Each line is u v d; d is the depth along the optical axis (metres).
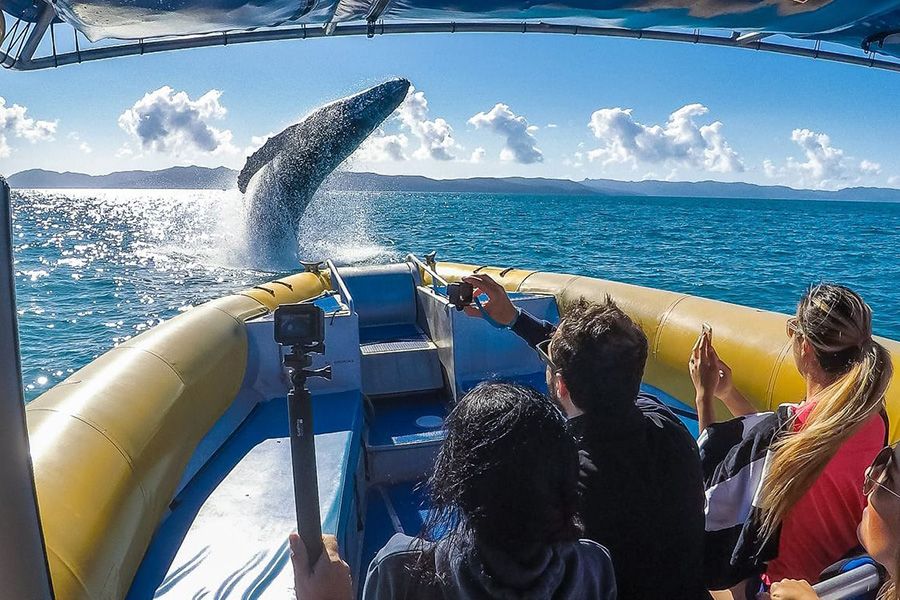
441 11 3.55
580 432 1.88
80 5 2.56
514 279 6.89
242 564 2.93
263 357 5.12
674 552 1.85
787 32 3.68
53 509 2.51
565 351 1.89
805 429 2.18
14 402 1.24
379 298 6.87
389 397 5.77
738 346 4.39
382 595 1.36
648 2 3.13
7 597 1.29
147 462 3.24
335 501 3.33
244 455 4.05
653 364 5.12
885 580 1.81
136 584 2.81
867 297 16.55
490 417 1.26
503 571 1.23
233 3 2.76
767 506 2.23
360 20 3.72
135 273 18.42
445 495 1.29
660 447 1.87
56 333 12.16
